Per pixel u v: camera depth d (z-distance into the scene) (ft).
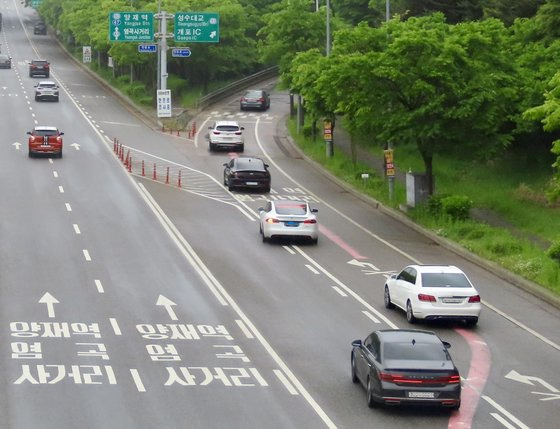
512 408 94.53
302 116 304.91
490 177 225.35
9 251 158.40
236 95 400.88
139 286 139.74
